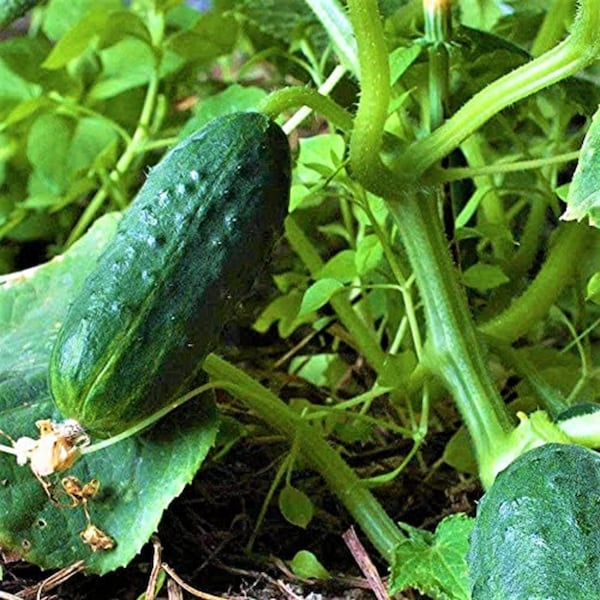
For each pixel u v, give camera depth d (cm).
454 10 80
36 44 90
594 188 53
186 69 90
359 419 68
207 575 64
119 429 58
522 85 59
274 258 81
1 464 60
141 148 86
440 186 64
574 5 74
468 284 69
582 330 71
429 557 58
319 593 62
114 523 60
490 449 60
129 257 57
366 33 59
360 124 60
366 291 74
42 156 89
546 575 52
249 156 58
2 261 90
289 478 64
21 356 64
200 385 61
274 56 84
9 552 60
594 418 58
